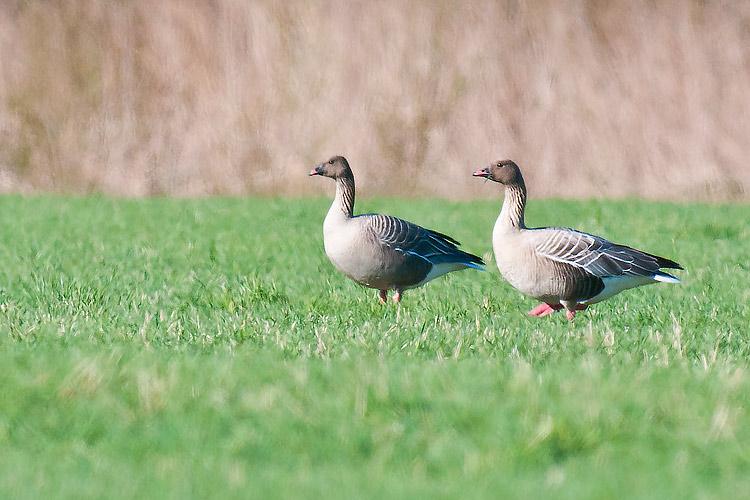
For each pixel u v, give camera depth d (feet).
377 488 22.03
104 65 121.39
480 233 78.07
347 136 119.14
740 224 81.00
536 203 100.37
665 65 121.29
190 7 123.24
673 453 24.32
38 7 122.72
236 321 41.27
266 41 122.42
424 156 118.83
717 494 21.86
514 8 123.44
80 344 35.40
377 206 98.78
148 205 96.58
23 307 44.83
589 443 24.72
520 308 47.52
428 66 121.60
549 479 22.48
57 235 73.56
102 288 50.06
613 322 43.52
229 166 117.80
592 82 121.08
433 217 89.10
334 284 53.26
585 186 117.29
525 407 26.63
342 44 122.11
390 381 28.84
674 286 53.16
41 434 25.53
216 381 29.01
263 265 59.93
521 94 120.98
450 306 46.65
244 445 24.61
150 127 119.34
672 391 28.32
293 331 39.63
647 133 119.03
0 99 119.44
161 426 25.98
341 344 36.70
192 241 70.64
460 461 23.75
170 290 50.03
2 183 115.85
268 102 120.37
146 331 38.50
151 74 121.29
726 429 25.30
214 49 122.11
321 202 102.63
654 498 21.62
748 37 122.42
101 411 26.71
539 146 119.03
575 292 43.39
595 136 119.24
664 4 123.24
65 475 22.85
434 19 123.03
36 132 118.52
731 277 55.72
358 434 25.11
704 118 119.44
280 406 27.02
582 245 43.21
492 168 44.14
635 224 81.97
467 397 27.48
